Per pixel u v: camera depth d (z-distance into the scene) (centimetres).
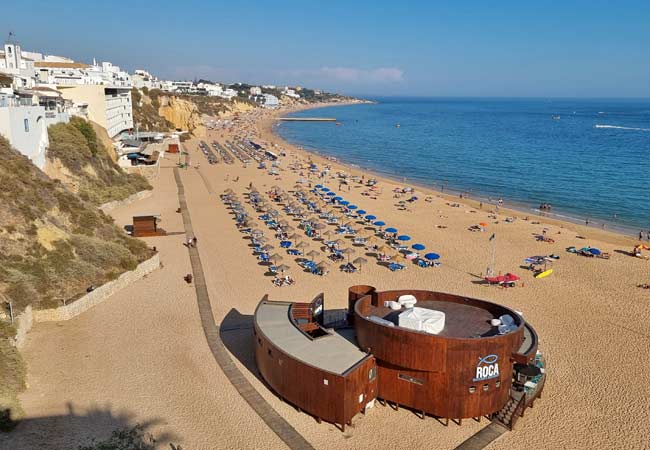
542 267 4709
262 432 2320
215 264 4622
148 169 9319
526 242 5538
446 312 2812
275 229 5850
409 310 2656
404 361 2400
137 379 2712
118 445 1970
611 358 3036
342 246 5309
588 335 3334
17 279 3288
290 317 2903
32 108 5353
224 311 3622
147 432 2283
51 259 3641
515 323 2591
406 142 16438
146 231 5447
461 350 2311
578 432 2358
